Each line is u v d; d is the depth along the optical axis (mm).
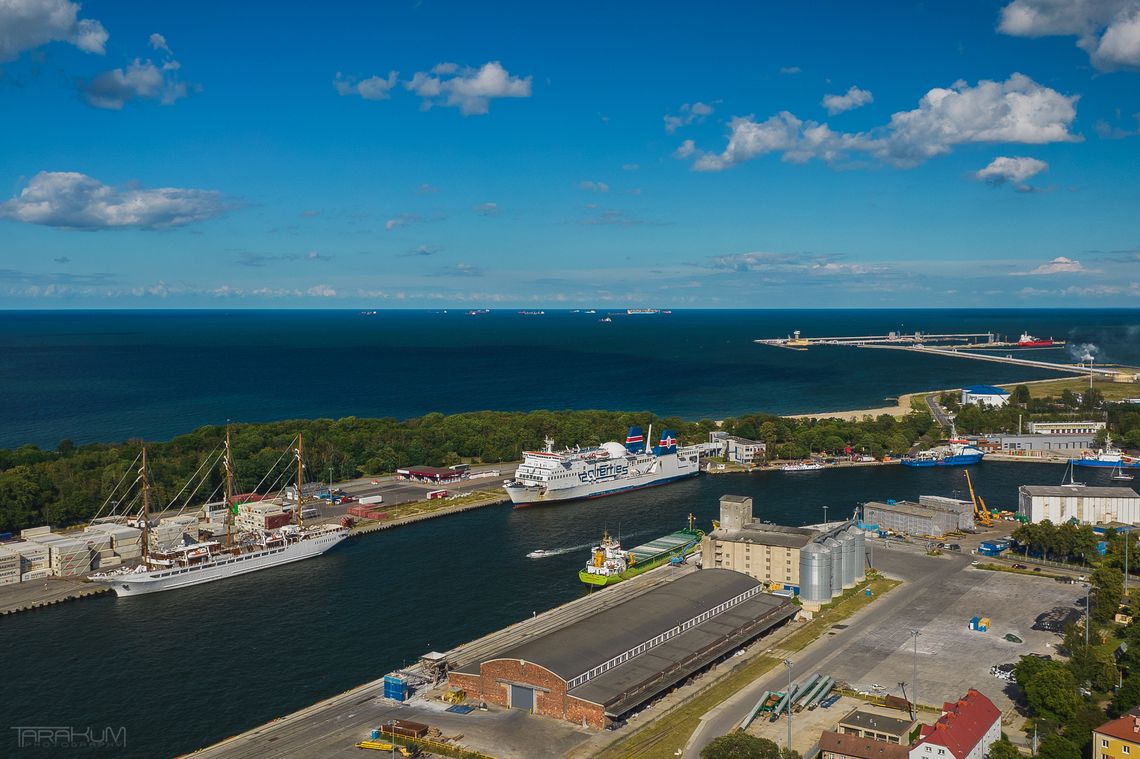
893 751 150875
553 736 168500
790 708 171625
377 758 160000
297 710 186750
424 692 191250
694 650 199625
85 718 184625
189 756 164750
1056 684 171250
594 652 188250
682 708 181500
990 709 162125
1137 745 145000
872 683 193375
